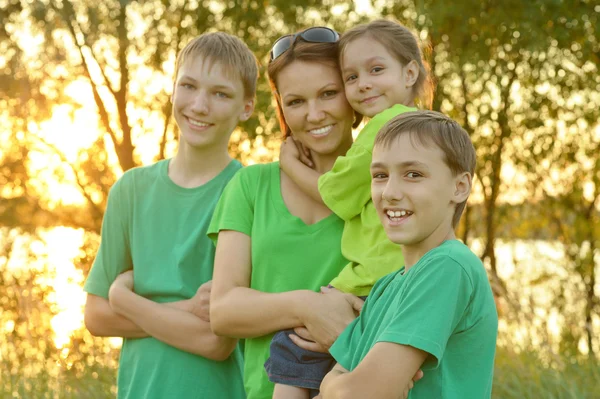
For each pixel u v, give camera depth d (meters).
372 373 2.12
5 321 7.54
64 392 5.50
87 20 14.14
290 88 2.98
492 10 11.90
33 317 6.37
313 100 2.97
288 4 13.02
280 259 2.89
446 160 2.27
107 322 3.30
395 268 2.70
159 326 3.14
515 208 13.91
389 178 2.28
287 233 2.90
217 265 2.96
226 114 3.27
